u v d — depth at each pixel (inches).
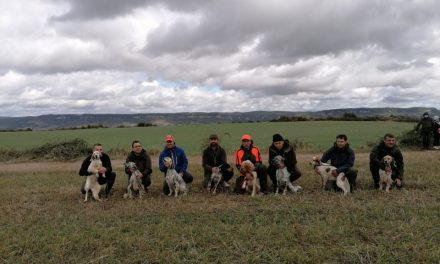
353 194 215.0
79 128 1684.3
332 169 225.5
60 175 329.1
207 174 246.8
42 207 205.8
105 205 207.0
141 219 176.4
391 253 128.9
